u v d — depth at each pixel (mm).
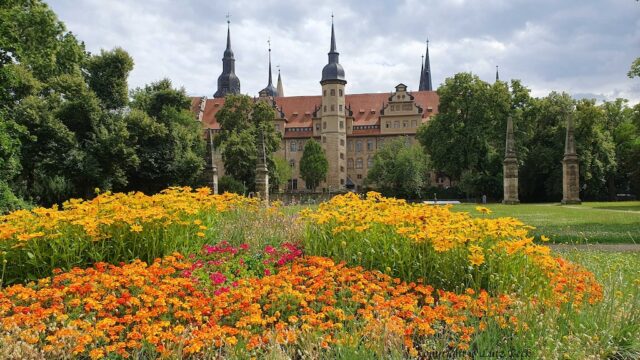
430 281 7336
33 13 26969
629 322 5586
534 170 64688
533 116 61969
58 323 5633
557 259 7387
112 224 8484
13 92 37531
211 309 5949
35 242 7738
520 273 6844
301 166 95438
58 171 38719
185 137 47406
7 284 7621
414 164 74625
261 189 37750
